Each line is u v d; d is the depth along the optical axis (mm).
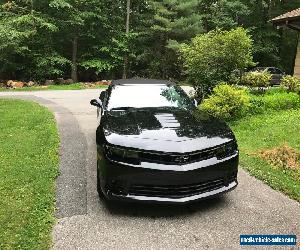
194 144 4434
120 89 6176
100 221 4312
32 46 24734
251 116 10102
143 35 29062
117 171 4332
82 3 25406
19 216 4242
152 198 4332
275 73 25328
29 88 20484
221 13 32219
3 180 5332
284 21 15430
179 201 4324
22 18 22422
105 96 6375
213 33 12219
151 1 28297
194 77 12094
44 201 4668
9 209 4410
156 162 4293
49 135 7949
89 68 27766
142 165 4277
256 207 4742
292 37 35438
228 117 9719
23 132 8328
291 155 6816
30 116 10086
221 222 4336
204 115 5492
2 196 4797
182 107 5824
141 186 4355
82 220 4316
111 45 27516
